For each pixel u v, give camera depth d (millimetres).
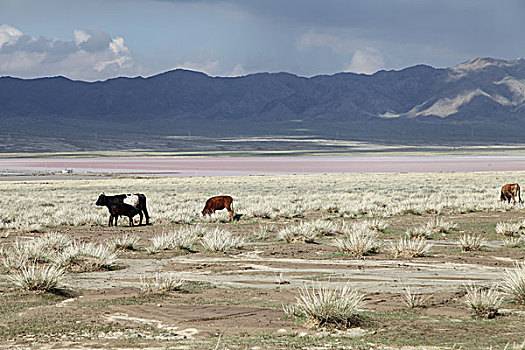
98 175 162000
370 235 34031
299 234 33594
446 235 35281
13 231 39094
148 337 13094
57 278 18922
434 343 12336
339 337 12969
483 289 18219
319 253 27719
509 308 15812
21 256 24828
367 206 54312
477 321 14281
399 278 20500
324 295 14758
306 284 19516
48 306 16312
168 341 12711
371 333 13258
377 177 126000
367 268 23000
